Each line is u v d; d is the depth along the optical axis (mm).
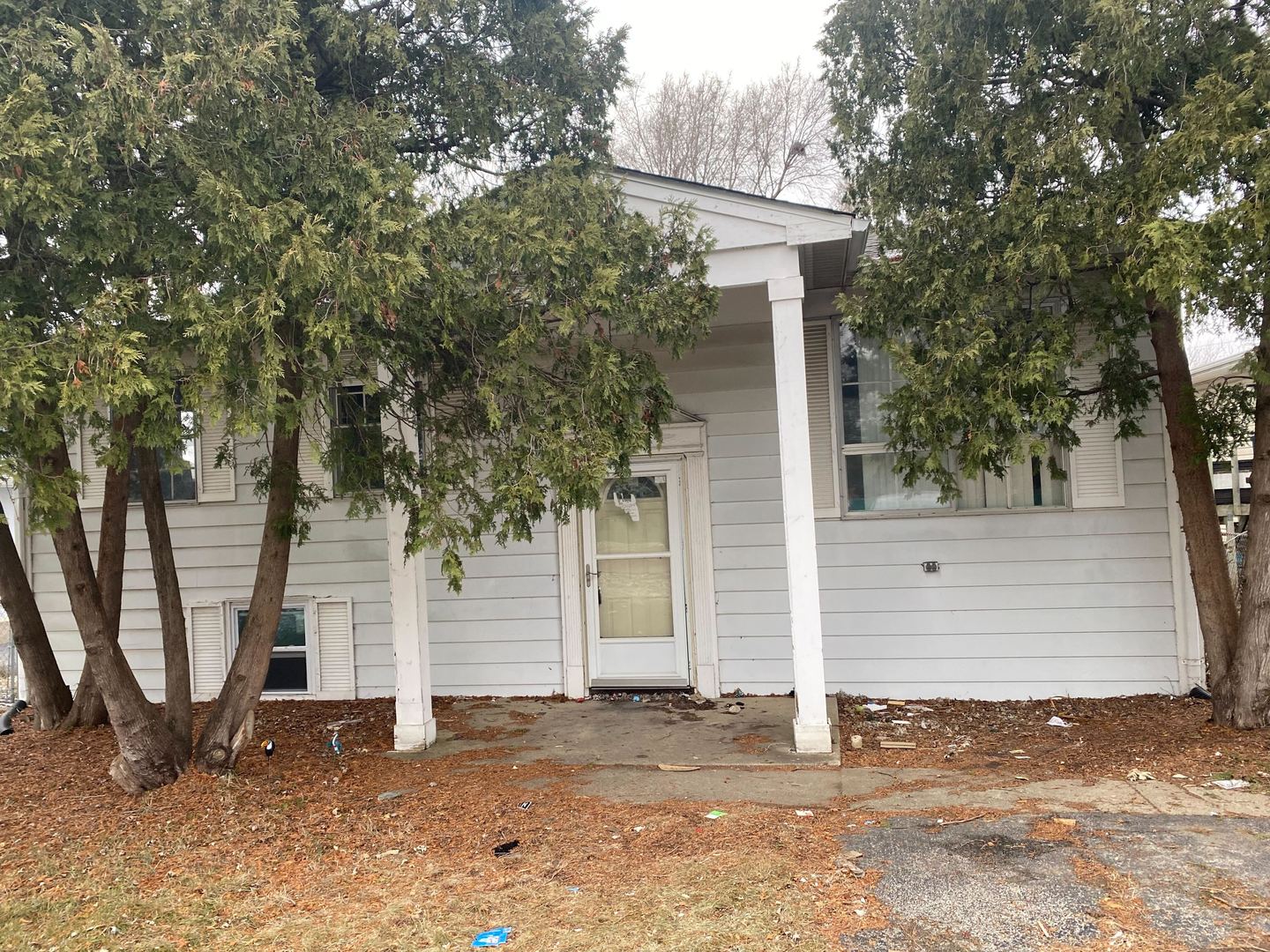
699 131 21219
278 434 5844
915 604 7816
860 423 7961
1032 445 5285
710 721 7195
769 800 5055
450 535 4891
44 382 3850
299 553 8930
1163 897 3443
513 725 7395
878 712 7344
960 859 3943
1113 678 7480
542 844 4504
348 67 5230
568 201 5074
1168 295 4773
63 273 4297
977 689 7699
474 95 5379
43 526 4141
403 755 6586
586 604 8461
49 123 3748
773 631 8070
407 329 4953
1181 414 6320
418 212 4453
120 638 9133
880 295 6020
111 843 4684
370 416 6773
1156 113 5801
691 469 8219
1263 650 5914
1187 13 4949
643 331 5262
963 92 5641
